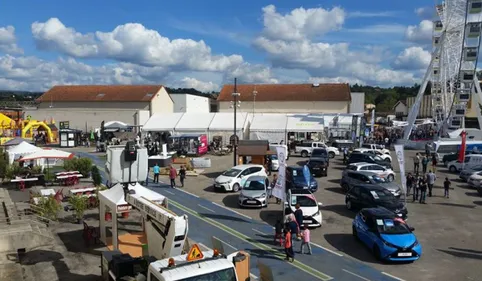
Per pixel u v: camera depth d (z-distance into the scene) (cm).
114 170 1569
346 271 1366
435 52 5600
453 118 5459
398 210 1959
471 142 4247
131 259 1134
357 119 5209
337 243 1659
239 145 3341
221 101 7162
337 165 3881
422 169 3656
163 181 3078
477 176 2820
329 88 6975
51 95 6919
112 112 6594
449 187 2641
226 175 2744
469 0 4925
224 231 1812
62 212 2061
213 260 890
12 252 1509
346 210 2205
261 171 2817
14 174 2739
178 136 4528
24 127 5372
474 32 4984
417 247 1440
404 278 1309
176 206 2283
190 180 3116
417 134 6588
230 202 2384
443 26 5553
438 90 6425
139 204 1293
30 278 1290
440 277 1318
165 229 1117
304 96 6850
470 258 1497
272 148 3519
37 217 1828
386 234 1482
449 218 2064
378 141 5803
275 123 5197
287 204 1947
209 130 5172
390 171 2972
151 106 6500
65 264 1409
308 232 1531
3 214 1902
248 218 2030
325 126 5441
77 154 4600
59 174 2744
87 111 6681
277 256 1508
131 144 1585
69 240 1658
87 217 1983
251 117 5488
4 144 3616
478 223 1973
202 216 2067
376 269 1386
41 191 2209
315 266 1412
